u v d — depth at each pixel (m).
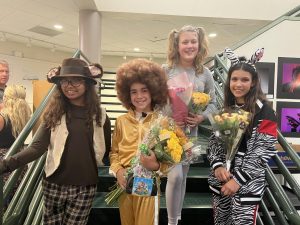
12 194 1.75
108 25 5.92
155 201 1.32
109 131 1.53
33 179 1.63
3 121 2.13
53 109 1.40
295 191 1.33
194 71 1.76
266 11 5.10
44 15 5.33
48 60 8.10
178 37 1.72
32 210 1.65
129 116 1.43
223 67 2.91
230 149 1.35
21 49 7.46
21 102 2.28
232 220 1.41
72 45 7.75
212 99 1.81
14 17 5.48
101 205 2.14
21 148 1.55
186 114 1.56
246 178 1.27
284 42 3.06
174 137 1.23
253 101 1.36
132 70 1.38
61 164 1.39
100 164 1.66
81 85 1.39
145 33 6.54
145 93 1.39
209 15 5.03
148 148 1.22
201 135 3.34
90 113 1.42
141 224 1.33
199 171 2.61
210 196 2.38
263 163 1.28
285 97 3.07
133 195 1.36
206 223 2.16
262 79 3.06
